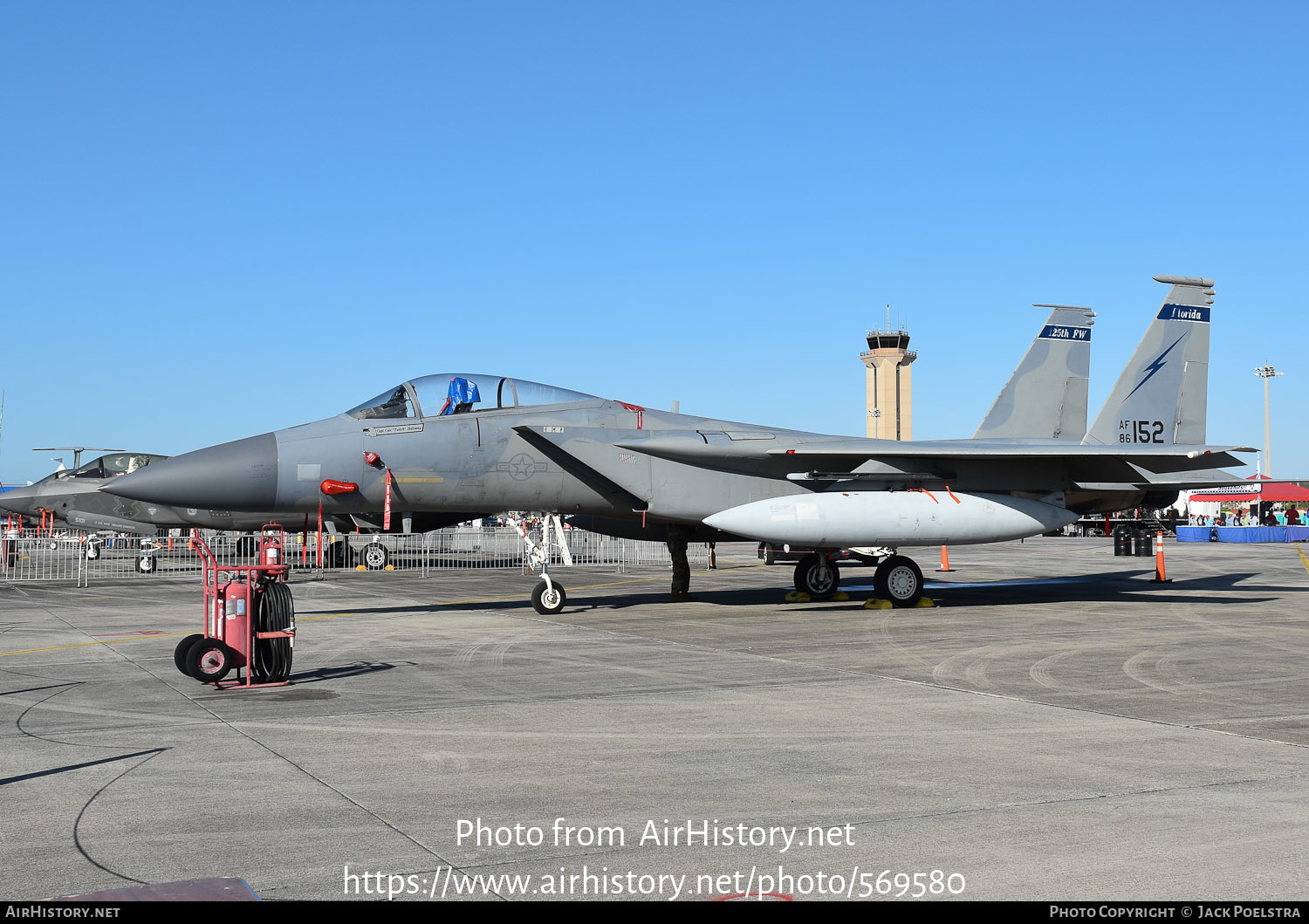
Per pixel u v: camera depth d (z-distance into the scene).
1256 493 56.19
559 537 18.81
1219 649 11.20
